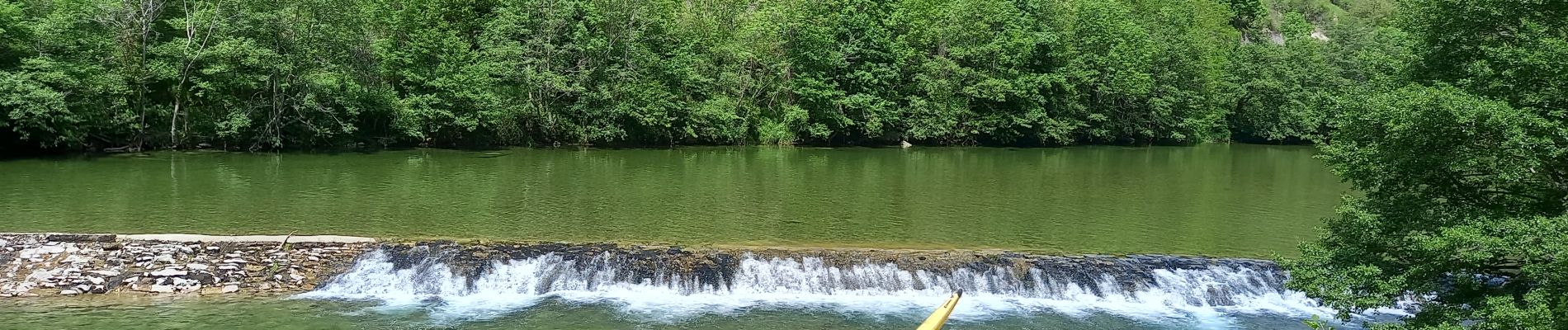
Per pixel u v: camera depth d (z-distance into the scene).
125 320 16.86
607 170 43.62
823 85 70.25
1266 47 95.75
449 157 50.00
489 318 18.11
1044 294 20.52
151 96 49.06
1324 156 16.12
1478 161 13.57
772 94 71.00
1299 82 91.56
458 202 29.66
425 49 57.59
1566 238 12.20
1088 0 83.81
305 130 51.69
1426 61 17.83
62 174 35.78
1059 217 28.92
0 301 17.50
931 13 77.62
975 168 48.69
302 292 19.12
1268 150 74.75
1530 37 15.66
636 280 20.27
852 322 18.47
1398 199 15.44
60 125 42.03
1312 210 31.67
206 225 23.84
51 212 25.52
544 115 60.25
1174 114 84.44
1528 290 13.93
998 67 74.94
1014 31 75.75
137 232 22.58
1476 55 16.86
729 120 65.69
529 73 59.19
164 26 49.97
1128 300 20.36
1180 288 20.53
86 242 20.44
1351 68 94.00
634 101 62.59
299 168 40.62
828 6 74.69
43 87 41.44
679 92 66.06
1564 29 15.80
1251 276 20.91
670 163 48.88
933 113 72.56
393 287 19.66
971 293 20.55
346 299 18.91
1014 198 33.81
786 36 70.94
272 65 48.19
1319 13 147.00
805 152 62.38
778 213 28.77
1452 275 14.55
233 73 48.31
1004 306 19.77
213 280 19.09
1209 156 64.25
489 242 22.17
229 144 50.31
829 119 70.81
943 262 20.92
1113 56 78.94
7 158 41.78
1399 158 14.24
